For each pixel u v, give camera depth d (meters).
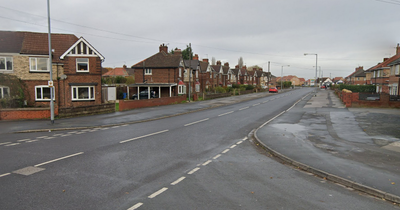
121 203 6.15
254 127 17.44
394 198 6.41
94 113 23.80
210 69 66.00
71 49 28.55
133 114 24.02
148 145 12.08
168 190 6.93
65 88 28.50
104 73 84.50
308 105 31.92
